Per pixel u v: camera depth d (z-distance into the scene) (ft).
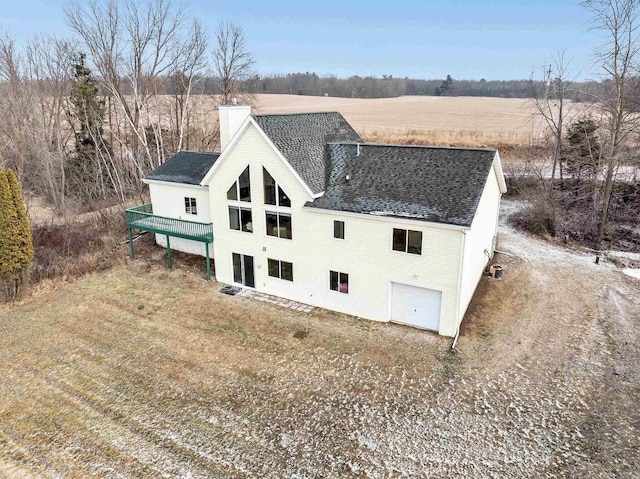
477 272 71.87
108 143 150.92
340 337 61.41
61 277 82.38
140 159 145.18
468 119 232.53
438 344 58.90
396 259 61.05
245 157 69.36
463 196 58.90
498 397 48.91
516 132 180.24
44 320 68.95
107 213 113.60
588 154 108.17
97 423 47.26
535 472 39.47
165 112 168.25
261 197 69.92
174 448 43.70
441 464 40.83
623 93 86.63
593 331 60.44
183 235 80.43
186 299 74.13
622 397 48.14
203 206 84.74
